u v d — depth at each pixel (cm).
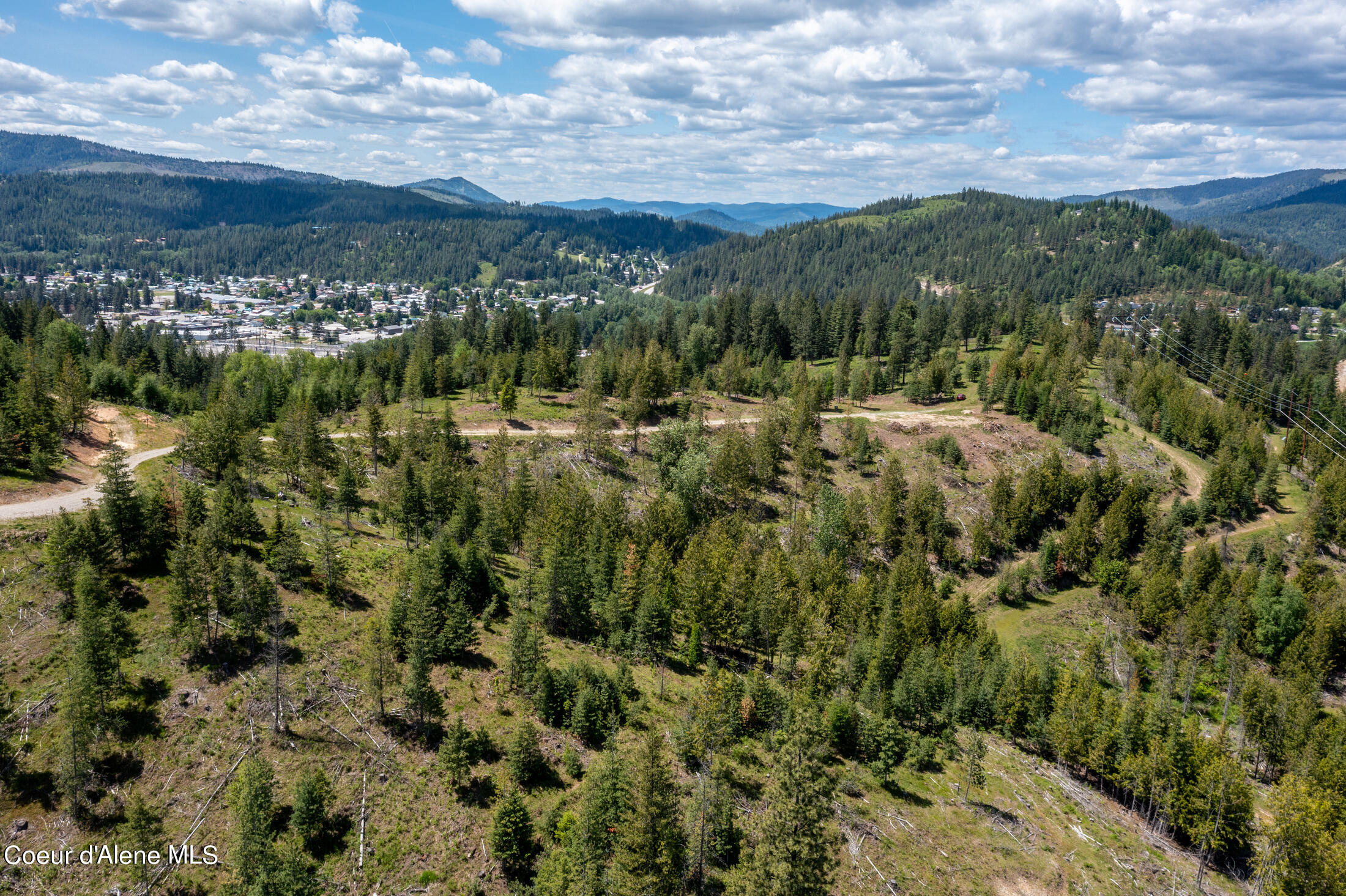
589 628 8150
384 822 5128
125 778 5009
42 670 5544
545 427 14012
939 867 5741
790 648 8125
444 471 10294
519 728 5662
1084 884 5869
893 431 15662
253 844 4412
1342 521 12862
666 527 10169
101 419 11362
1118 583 12044
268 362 18675
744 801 5750
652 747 4691
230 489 7694
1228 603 10881
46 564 6412
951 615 9775
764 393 18150
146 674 5684
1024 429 16100
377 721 5875
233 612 6256
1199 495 14700
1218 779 6662
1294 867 5906
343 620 6812
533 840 5106
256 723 5578
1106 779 7775
